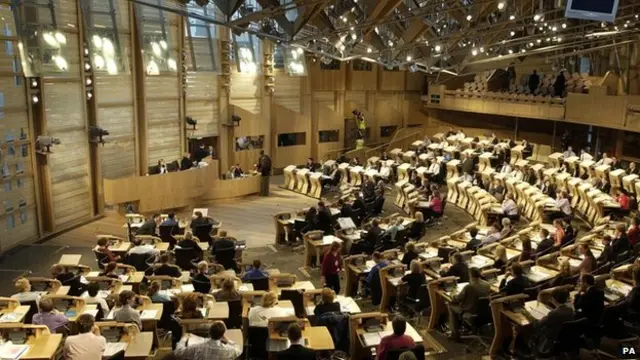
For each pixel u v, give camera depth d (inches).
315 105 1302.9
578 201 820.6
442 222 828.6
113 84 861.8
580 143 1231.5
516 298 403.2
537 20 816.3
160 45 930.1
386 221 682.2
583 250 479.8
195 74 1045.2
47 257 661.9
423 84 1493.6
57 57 719.7
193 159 1016.9
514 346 402.3
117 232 771.4
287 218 749.9
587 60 1234.6
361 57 718.5
